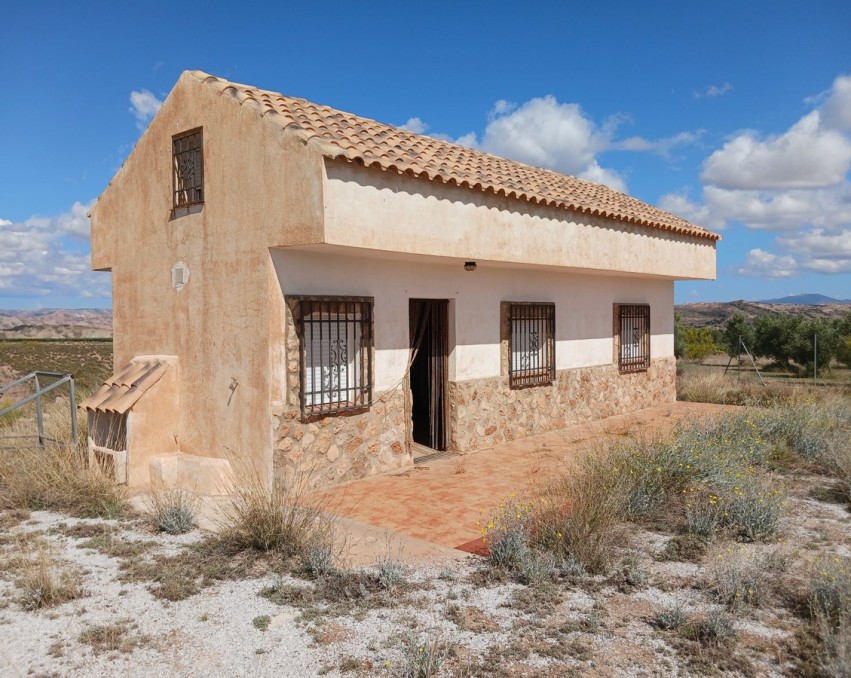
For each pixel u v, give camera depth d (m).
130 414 8.46
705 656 4.14
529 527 6.20
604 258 12.02
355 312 8.84
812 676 3.88
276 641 4.33
